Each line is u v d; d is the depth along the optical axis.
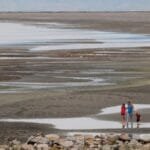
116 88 58.09
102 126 41.03
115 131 39.06
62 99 51.56
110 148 29.12
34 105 48.91
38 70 75.62
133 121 42.38
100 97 52.50
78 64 82.69
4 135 38.19
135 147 29.28
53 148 29.12
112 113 45.78
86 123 42.19
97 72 73.00
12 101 51.09
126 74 70.56
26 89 59.19
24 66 80.31
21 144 30.56
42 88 59.78
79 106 48.44
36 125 41.59
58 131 39.34
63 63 84.25
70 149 29.03
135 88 57.84
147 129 39.66
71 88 59.50
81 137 30.70
